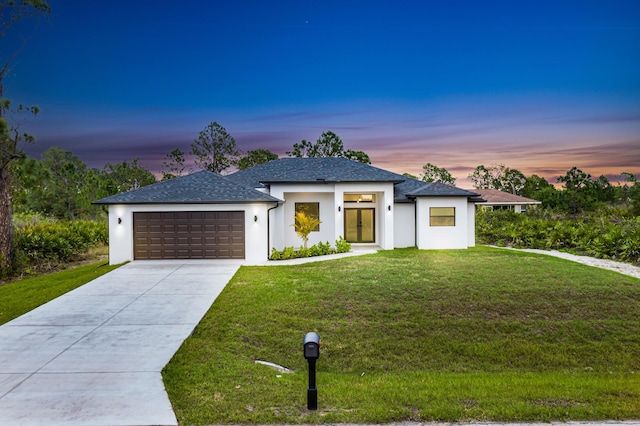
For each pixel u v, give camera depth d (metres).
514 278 12.63
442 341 8.28
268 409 4.69
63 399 4.99
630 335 8.55
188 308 9.66
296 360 7.44
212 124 53.03
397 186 23.12
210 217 15.88
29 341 7.40
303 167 21.86
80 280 12.68
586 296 10.74
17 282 13.93
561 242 21.02
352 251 18.95
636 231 18.14
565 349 8.03
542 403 4.84
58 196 41.94
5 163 15.79
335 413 4.54
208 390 5.29
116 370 6.00
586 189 49.09
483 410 4.56
